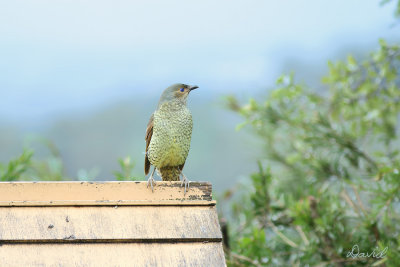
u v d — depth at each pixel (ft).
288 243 36.88
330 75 42.75
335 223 35.53
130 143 105.60
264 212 38.99
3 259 23.12
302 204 35.91
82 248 23.82
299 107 42.80
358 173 40.04
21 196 25.30
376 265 34.53
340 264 35.09
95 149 102.27
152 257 23.76
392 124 41.63
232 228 40.14
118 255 23.71
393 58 41.60
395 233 35.91
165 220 25.05
